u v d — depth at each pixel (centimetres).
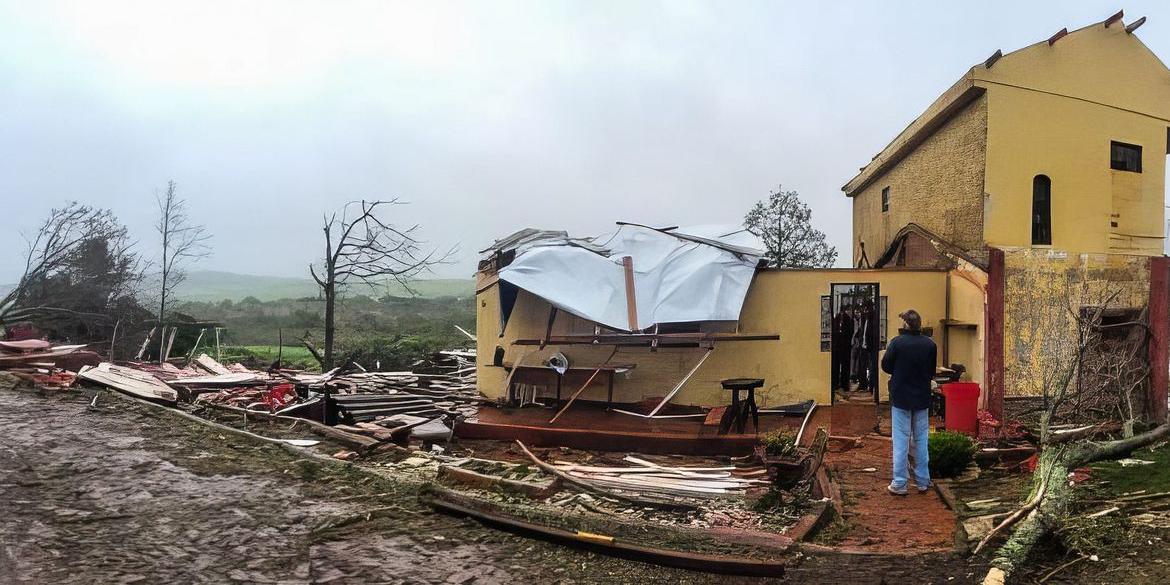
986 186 1173
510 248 1373
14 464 700
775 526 614
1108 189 1232
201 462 752
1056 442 887
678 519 649
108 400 1098
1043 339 1153
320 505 616
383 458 855
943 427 1027
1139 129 1255
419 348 2556
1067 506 591
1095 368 1144
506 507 625
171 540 518
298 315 4350
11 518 547
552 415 1225
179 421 965
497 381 1405
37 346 1534
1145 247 1265
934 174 1369
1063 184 1202
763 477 797
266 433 954
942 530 604
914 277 1247
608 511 668
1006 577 460
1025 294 1148
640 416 1183
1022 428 1002
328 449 863
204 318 4475
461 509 604
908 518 641
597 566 500
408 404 1230
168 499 616
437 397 1418
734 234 1345
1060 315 1160
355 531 556
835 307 1480
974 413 961
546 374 1293
